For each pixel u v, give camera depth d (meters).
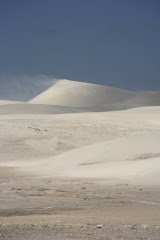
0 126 158.88
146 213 42.25
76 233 28.50
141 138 111.12
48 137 150.62
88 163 98.94
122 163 91.69
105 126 183.12
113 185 70.31
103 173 84.44
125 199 55.75
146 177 77.00
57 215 41.19
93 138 159.88
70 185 70.38
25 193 61.47
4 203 52.62
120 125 187.00
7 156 125.56
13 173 91.94
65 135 157.62
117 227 31.77
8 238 25.94
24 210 47.00
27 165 106.38
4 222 35.12
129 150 104.12
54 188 66.75
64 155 109.00
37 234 27.89
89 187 67.88
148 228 31.25
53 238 26.12
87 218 37.97
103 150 105.81
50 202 53.41
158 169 80.69
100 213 42.62
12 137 146.88
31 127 163.38
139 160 92.62
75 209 47.78
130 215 40.78
